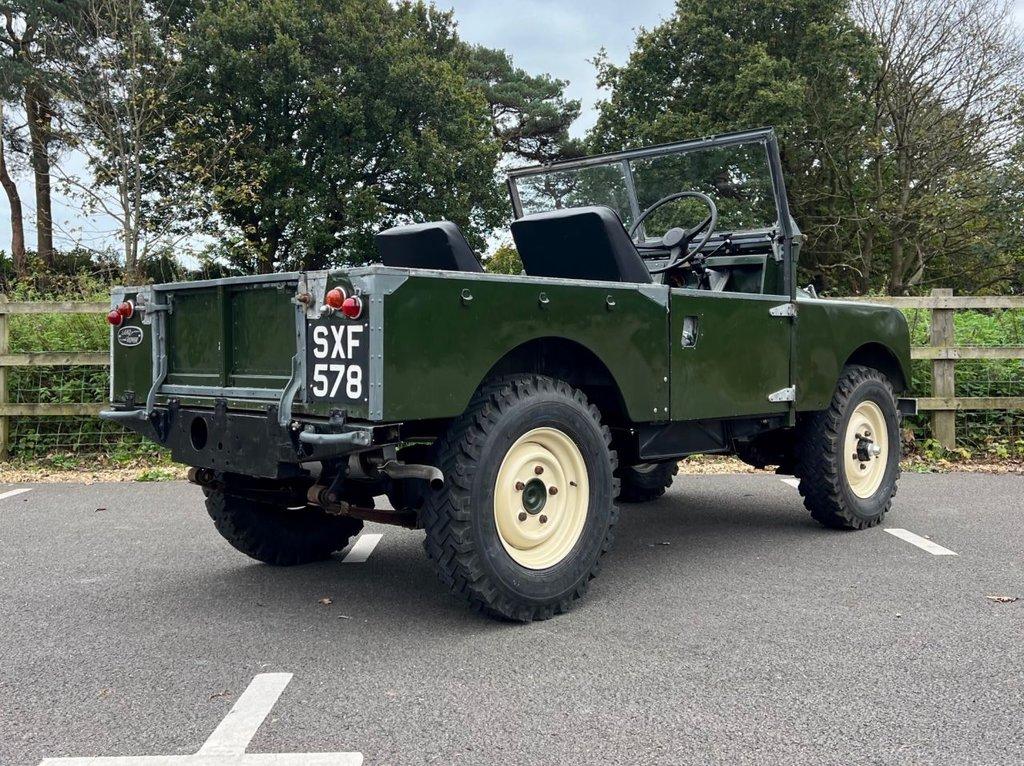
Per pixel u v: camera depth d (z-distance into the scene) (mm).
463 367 3021
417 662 2898
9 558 4484
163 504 5996
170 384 3689
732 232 4730
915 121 20781
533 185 5328
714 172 4625
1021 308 7578
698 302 3926
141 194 15625
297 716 2469
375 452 3143
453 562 3115
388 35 26688
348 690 2656
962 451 7566
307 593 3803
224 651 3041
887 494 5117
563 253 3969
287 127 25391
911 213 21188
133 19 15648
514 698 2580
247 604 3635
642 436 3938
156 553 4594
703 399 3963
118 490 6578
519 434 3236
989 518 5258
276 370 3191
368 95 25844
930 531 4922
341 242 25484
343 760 2195
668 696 2584
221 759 2205
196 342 3549
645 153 4816
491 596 3170
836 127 22000
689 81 24141
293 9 25391
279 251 25797
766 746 2258
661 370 3756
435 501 3121
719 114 22766
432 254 3691
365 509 3359
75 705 2574
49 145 22891
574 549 3443
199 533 5082
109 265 14164
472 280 3043
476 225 28203
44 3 22062
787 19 22969
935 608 3447
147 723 2439
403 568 4266
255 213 24016
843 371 5004
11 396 7969
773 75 21688
